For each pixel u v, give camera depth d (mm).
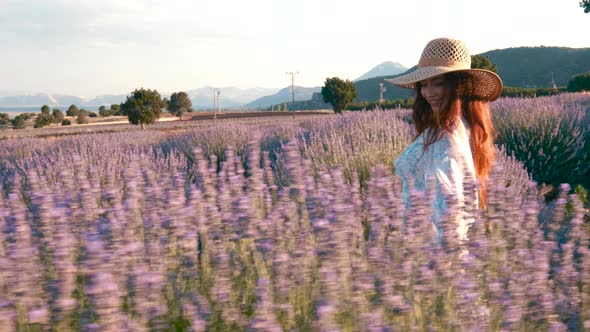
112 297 1402
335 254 1697
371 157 5867
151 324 1586
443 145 2238
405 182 2430
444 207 2115
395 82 2514
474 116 2385
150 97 54750
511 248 2078
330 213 1930
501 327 1684
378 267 1747
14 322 1484
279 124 14766
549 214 3082
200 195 2217
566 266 1857
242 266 1991
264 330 1424
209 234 2117
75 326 1532
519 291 1696
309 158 5836
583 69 186875
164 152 11695
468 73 2367
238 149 10281
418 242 1933
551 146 8344
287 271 1754
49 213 1977
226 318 1686
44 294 1661
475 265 1802
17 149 13344
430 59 2381
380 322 1495
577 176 8367
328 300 1494
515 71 198375
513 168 5445
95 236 1763
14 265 1587
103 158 7230
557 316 1687
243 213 2080
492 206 2133
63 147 12453
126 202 2223
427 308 1699
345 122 10945
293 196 2432
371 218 2041
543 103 11914
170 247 2021
